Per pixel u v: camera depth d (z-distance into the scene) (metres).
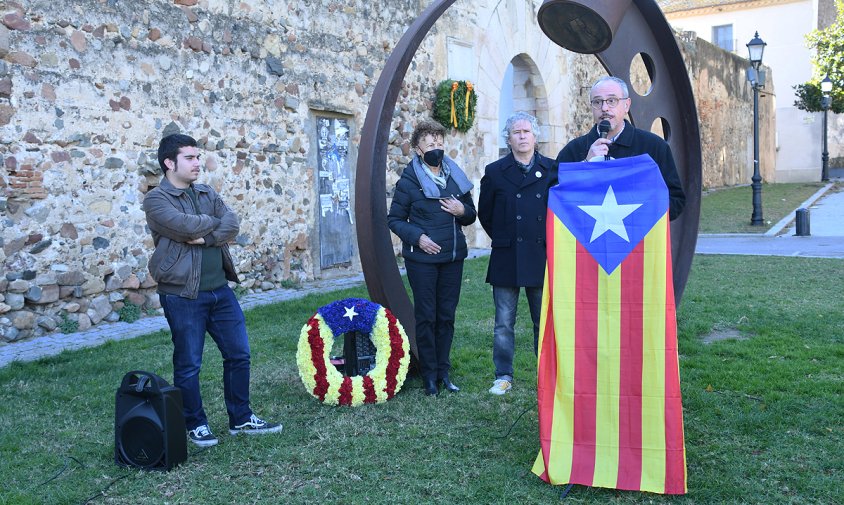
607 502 3.00
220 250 3.80
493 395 4.46
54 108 6.78
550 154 15.20
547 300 3.23
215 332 3.83
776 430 3.72
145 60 7.57
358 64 10.41
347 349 4.61
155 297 7.79
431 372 4.55
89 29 7.05
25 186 6.57
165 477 3.33
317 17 9.69
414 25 4.78
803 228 13.54
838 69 29.88
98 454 3.64
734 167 28.06
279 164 9.23
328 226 10.20
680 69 5.10
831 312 6.61
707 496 3.02
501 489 3.13
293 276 9.50
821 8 34.81
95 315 7.13
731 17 35.25
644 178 3.17
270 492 3.16
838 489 3.02
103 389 4.76
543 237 4.34
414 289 4.52
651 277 3.10
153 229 3.62
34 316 6.64
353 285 9.28
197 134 8.15
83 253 7.05
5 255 6.44
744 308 6.88
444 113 11.83
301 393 4.65
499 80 13.44
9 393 4.71
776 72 35.12
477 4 12.73
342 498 3.08
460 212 4.48
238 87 8.62
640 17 4.91
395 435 3.82
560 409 3.18
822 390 4.33
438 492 3.12
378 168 4.71
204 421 3.75
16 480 3.31
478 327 6.40
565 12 3.74
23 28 6.51
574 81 16.38
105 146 7.23
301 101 9.50
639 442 3.08
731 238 13.88
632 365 3.10
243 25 8.66
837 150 35.91
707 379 4.64
